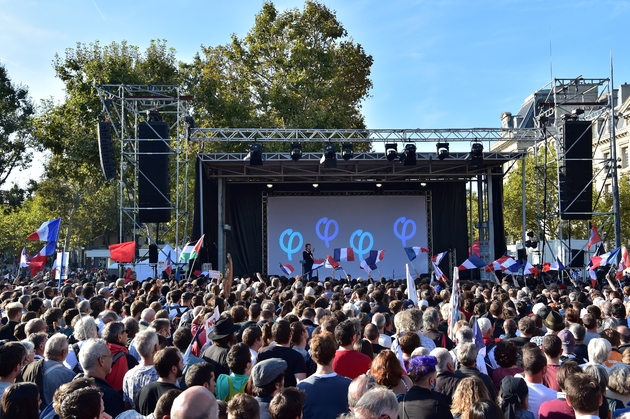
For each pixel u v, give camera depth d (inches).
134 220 965.8
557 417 190.4
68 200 2297.0
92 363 213.6
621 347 283.7
